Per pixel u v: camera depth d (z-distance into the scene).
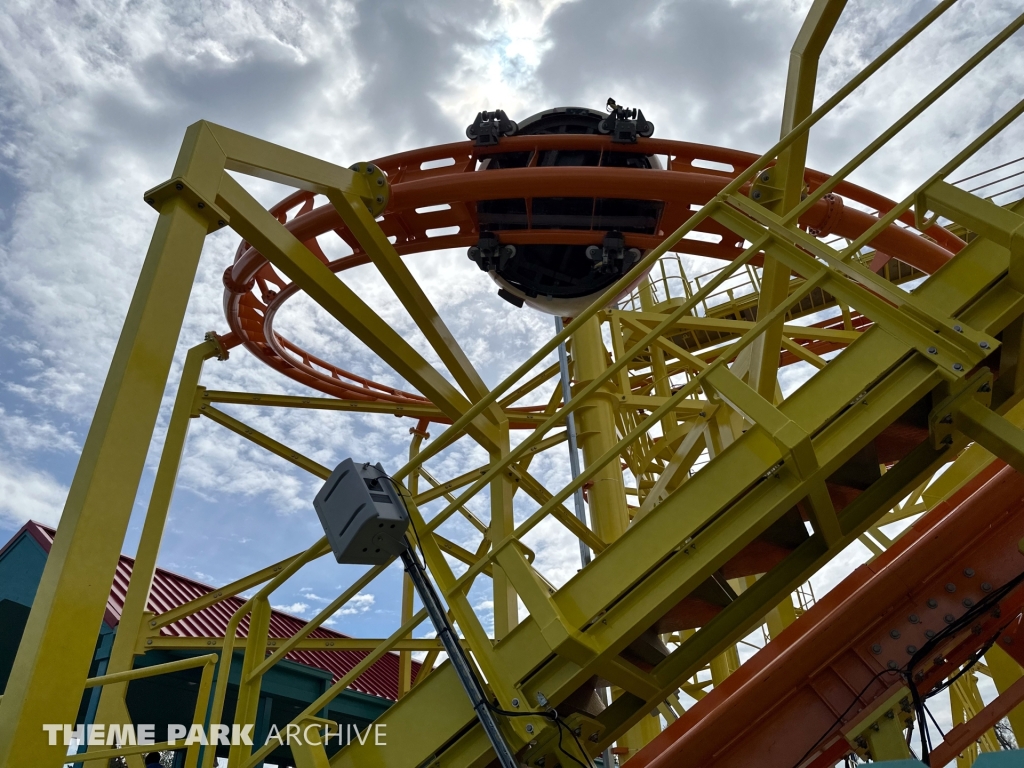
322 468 10.88
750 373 6.47
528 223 8.45
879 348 3.82
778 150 4.43
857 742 3.88
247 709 4.30
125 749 4.36
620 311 11.67
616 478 9.75
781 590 4.28
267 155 5.46
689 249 8.72
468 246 8.88
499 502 8.53
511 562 3.99
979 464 6.41
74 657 3.32
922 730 3.83
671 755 4.65
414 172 8.55
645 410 11.95
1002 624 4.95
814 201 4.20
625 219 8.42
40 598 3.38
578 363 10.72
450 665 4.09
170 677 12.02
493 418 8.70
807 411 3.84
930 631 4.59
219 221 4.80
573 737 3.91
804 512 4.07
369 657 4.16
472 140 8.43
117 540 3.64
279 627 15.35
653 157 8.52
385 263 6.70
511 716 3.74
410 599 13.03
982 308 3.83
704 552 3.79
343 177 6.46
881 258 8.83
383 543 3.70
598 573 3.95
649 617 3.75
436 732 3.96
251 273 9.52
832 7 5.07
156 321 4.16
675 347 10.56
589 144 8.27
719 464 3.91
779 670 4.51
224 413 10.84
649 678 4.31
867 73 4.27
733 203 4.40
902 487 4.31
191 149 4.77
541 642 3.85
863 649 4.68
